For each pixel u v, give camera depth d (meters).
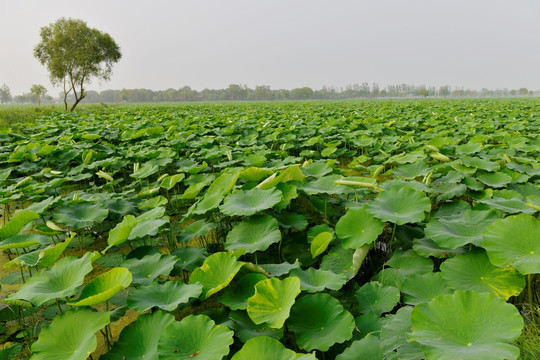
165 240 5.17
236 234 3.84
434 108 23.20
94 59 37.06
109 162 7.91
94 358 3.02
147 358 2.37
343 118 15.48
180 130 13.56
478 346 1.90
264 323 2.69
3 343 3.26
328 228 4.00
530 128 11.91
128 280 2.72
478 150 6.86
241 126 14.47
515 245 2.73
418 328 2.10
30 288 2.83
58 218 4.52
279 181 4.60
